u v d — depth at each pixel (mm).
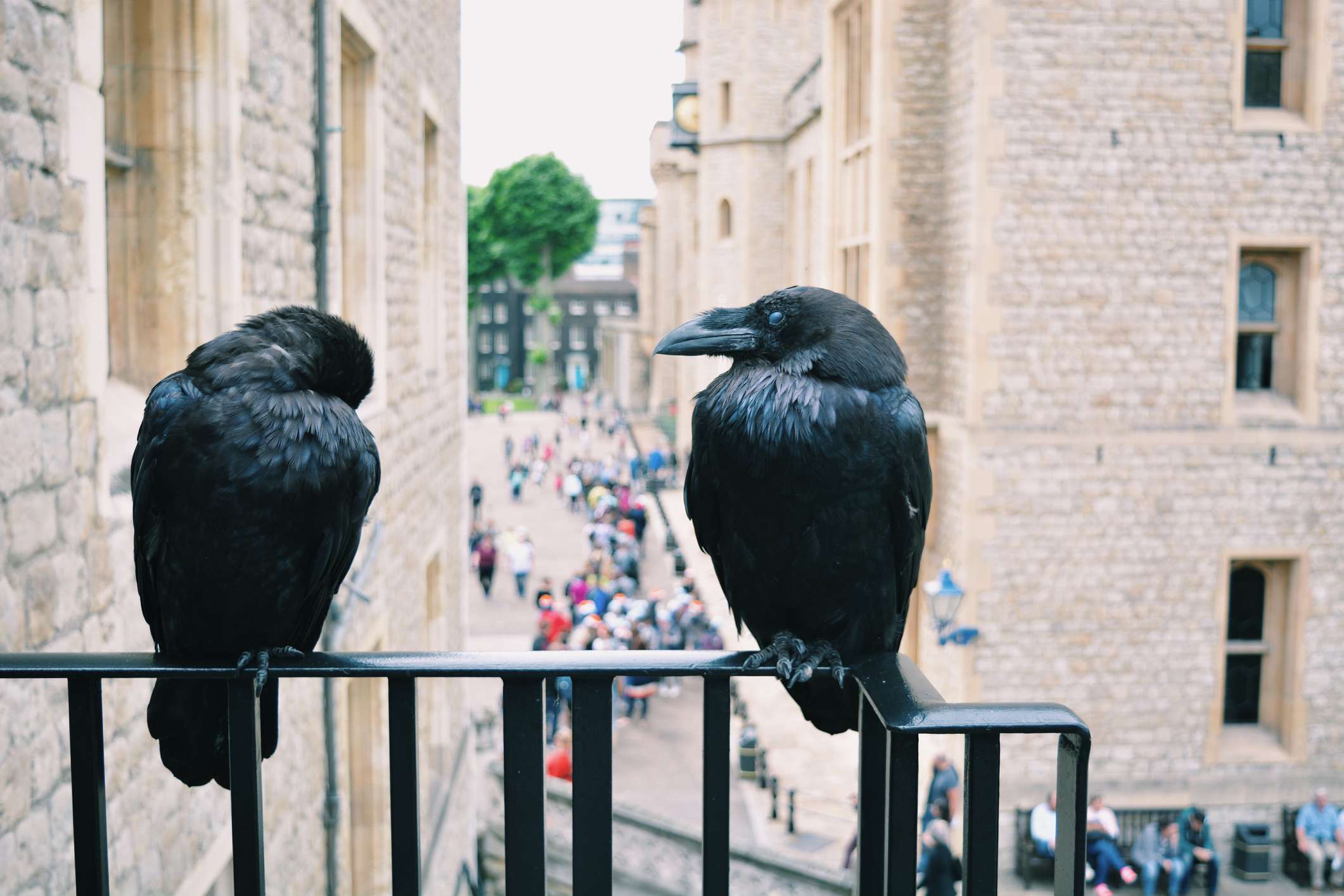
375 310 8117
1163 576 13062
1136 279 12875
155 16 4832
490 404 90688
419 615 10109
